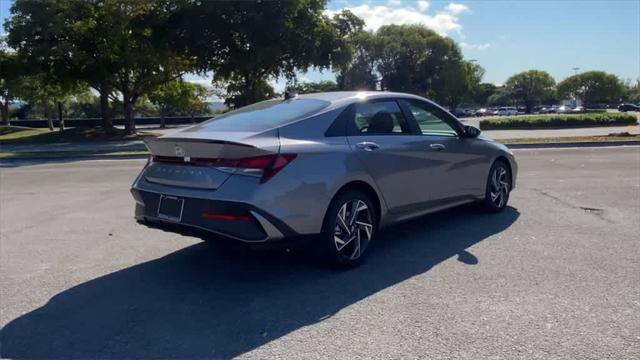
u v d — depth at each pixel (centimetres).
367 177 474
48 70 3666
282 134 434
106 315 385
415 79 7850
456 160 587
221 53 3281
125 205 847
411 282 432
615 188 850
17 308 403
